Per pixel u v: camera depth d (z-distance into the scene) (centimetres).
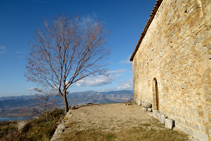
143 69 1082
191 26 395
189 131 409
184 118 440
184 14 435
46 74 1107
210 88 317
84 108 1180
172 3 527
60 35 1152
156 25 743
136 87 1384
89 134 455
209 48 320
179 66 474
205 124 337
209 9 318
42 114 1077
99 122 637
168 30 571
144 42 1040
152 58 830
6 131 891
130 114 815
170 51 551
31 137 632
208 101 324
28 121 990
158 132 444
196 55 374
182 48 451
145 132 450
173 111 524
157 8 713
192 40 391
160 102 680
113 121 649
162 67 649
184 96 441
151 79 856
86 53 1220
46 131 631
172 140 371
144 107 897
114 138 411
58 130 519
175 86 507
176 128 483
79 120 693
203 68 344
